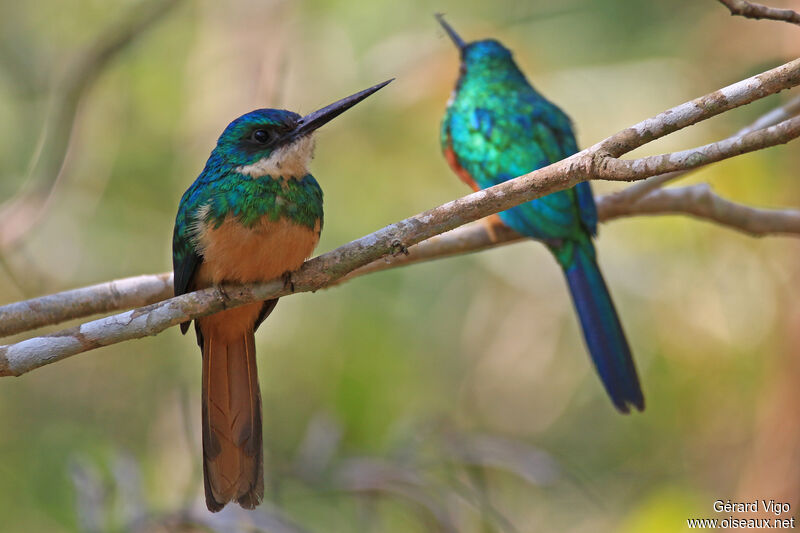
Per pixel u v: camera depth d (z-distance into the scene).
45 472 10.45
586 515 10.12
